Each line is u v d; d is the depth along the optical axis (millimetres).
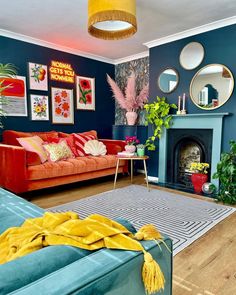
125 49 4219
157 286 636
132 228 842
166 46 3742
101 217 825
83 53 4398
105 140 4402
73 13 2822
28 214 1295
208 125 3258
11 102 3555
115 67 5074
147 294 661
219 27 3141
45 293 458
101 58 4734
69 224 771
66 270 541
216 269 1513
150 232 758
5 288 478
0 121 3463
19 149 2725
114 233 705
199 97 3400
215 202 2846
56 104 4129
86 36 3580
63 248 636
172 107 3695
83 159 3551
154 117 3752
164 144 3818
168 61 3742
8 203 1474
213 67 3234
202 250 1737
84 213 2451
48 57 3949
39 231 810
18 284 498
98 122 4887
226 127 3156
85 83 4551
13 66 3541
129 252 638
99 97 4852
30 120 3805
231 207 2662
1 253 822
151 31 3400
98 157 3771
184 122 3547
